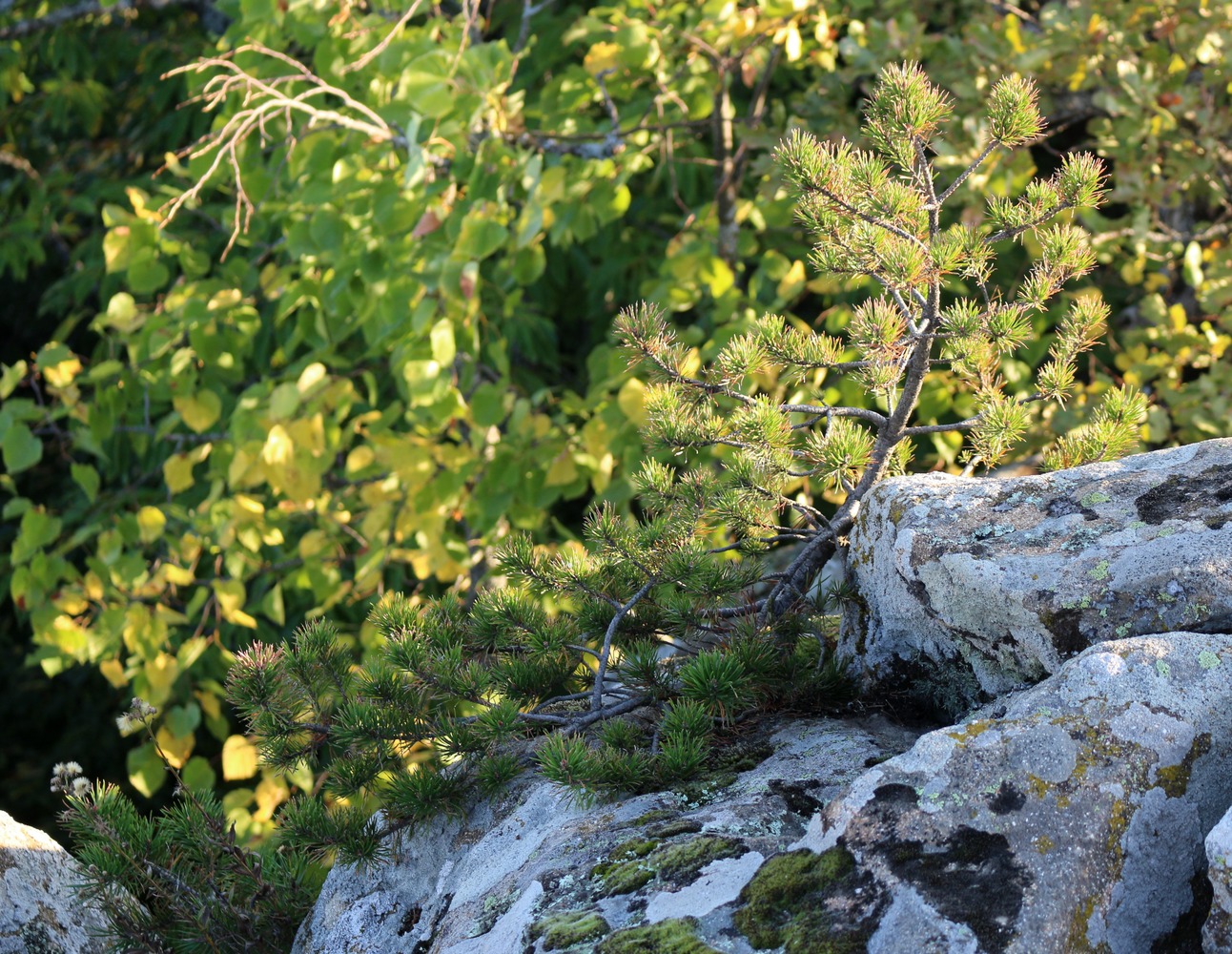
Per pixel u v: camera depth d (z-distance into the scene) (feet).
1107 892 4.13
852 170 6.32
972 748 4.63
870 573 6.59
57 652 14.99
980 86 12.90
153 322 14.40
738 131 13.56
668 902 4.91
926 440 14.87
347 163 12.48
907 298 7.39
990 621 5.64
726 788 6.07
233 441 14.83
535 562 7.72
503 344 14.35
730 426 7.66
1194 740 4.41
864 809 4.64
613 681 7.31
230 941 7.38
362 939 6.78
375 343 12.84
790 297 13.05
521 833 6.38
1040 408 13.33
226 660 17.30
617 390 13.34
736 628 7.13
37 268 26.13
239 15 14.74
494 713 6.78
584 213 14.01
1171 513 5.49
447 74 11.62
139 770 14.73
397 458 13.76
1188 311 15.25
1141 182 13.15
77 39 21.53
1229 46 13.14
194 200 14.37
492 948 5.16
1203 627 4.98
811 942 4.30
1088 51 13.35
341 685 7.82
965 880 4.25
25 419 15.64
